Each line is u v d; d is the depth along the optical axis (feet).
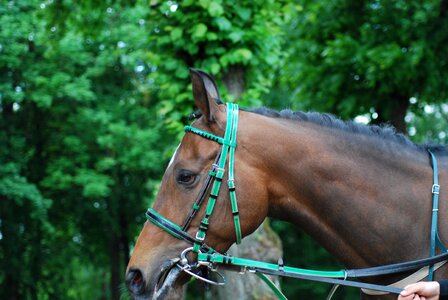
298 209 8.87
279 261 8.46
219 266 8.66
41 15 26.61
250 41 18.10
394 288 8.03
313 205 8.81
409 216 8.57
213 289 19.13
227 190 8.48
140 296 8.38
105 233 51.19
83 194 43.19
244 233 8.59
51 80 40.19
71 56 42.47
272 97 45.75
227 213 8.46
